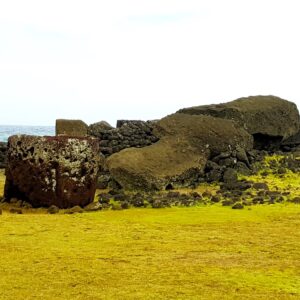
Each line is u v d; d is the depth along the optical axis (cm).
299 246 1123
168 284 857
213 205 1658
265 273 927
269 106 2645
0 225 1338
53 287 834
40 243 1138
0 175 2478
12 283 852
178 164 2088
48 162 1593
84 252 1064
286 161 2425
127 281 870
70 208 1595
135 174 1969
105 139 2444
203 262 996
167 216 1480
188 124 2305
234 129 2336
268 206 1619
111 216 1491
